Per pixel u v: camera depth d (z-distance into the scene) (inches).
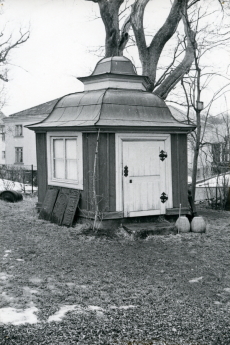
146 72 612.4
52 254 351.3
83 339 202.4
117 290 272.7
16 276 294.0
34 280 287.1
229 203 604.4
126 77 470.3
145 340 203.3
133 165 431.5
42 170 505.7
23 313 230.2
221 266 330.3
